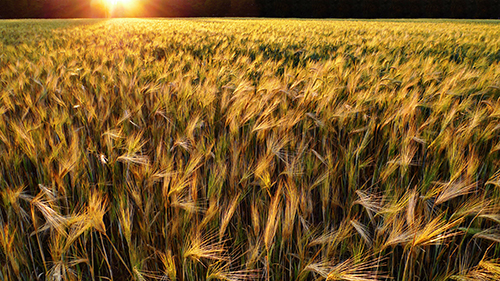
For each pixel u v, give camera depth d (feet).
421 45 27.53
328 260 4.87
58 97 11.94
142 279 4.51
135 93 11.23
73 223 4.87
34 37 44.52
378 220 6.03
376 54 19.25
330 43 30.01
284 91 10.35
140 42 31.19
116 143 7.50
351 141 7.61
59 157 6.79
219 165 6.38
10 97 11.71
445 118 8.25
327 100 9.30
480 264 4.42
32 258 5.40
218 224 5.78
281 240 5.33
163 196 5.69
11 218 5.53
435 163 6.74
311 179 6.84
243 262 5.42
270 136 8.07
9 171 7.04
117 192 6.07
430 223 4.49
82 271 5.79
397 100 9.88
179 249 5.14
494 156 7.41
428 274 5.50
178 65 16.79
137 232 5.98
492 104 8.98
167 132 8.28
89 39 38.83
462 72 12.35
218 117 9.97
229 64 17.88
